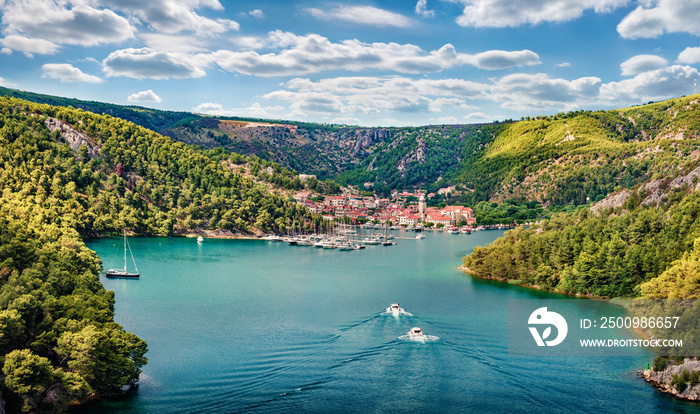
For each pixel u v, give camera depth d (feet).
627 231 600.80
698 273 419.54
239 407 307.58
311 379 347.15
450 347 404.77
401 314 498.28
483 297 577.43
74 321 328.29
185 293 597.52
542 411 302.25
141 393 327.06
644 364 373.61
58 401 303.27
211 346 410.11
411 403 312.50
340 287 639.35
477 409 305.53
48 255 439.63
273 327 459.32
